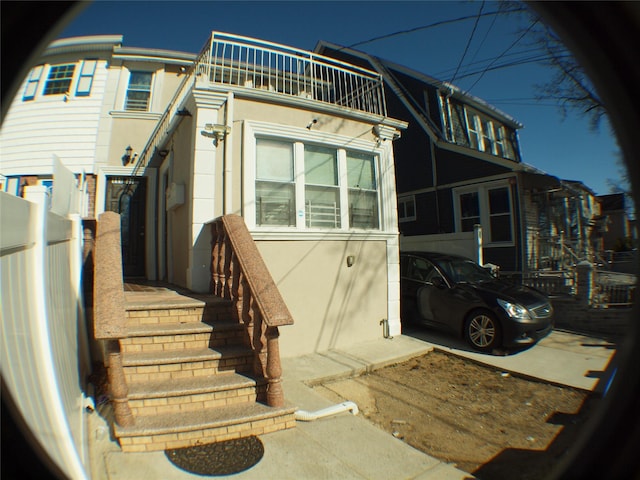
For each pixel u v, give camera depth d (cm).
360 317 653
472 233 945
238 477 272
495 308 598
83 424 322
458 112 1391
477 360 575
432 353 626
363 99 755
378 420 397
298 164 613
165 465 282
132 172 911
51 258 305
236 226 463
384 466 299
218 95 555
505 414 414
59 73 979
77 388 373
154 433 302
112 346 306
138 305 422
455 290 666
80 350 427
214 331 412
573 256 1109
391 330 689
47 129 944
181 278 654
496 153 1570
